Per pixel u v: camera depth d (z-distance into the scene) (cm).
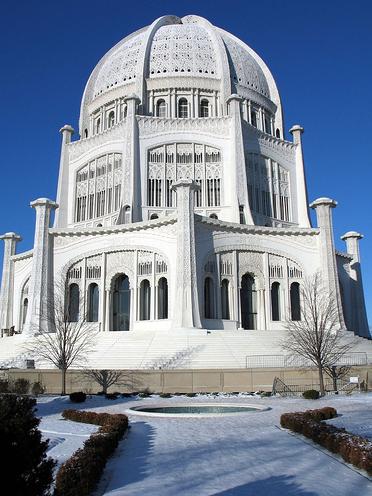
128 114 6775
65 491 1085
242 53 8112
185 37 7769
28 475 855
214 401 3155
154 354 4359
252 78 7869
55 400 3322
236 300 5634
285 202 7262
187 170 6762
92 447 1400
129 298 5775
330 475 1336
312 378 3772
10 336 5747
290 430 2038
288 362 4241
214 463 1480
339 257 6862
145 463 1497
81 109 8112
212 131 6875
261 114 7800
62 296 5647
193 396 3466
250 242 5822
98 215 6975
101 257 5869
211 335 4738
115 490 1219
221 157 6812
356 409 2711
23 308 6538
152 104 7300
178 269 5197
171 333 4800
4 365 4616
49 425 2305
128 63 7731
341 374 3844
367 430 1966
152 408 2870
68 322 4681
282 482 1265
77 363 4381
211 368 3978
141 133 6769
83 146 7312
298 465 1447
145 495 1170
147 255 5647
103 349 4575
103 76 8019
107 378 3734
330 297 5644
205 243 5519
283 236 5972
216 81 7419
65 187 7250
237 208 6488
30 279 6012
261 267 5859
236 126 6800
